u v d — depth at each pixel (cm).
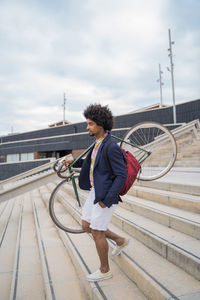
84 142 2798
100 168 183
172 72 2334
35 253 298
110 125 196
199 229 210
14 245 337
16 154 3606
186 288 152
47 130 3806
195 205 263
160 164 777
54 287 205
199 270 162
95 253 245
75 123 3416
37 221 423
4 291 218
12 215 518
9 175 2344
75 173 255
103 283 186
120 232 279
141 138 400
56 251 286
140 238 244
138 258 202
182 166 744
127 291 174
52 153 3597
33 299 200
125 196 393
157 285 156
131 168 191
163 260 198
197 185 303
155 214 275
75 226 325
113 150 178
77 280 217
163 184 369
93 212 187
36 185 490
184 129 918
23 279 233
